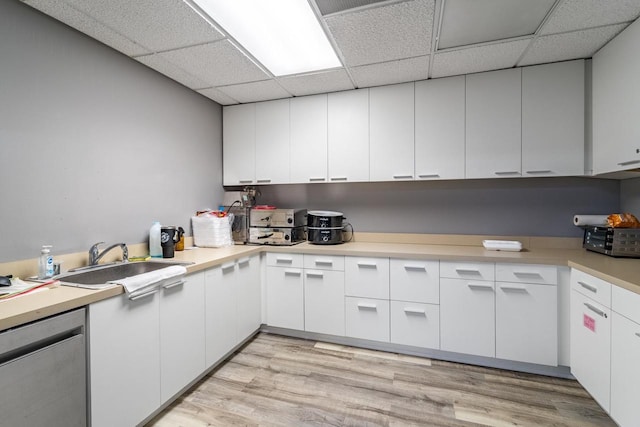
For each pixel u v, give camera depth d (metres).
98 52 1.93
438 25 1.77
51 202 1.67
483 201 2.66
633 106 1.73
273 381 2.04
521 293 2.07
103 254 1.86
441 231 2.78
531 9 1.62
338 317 2.52
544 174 2.24
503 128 2.32
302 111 2.88
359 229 3.01
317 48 2.04
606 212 2.38
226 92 2.80
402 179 2.58
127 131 2.13
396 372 2.14
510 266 2.09
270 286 2.73
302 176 2.88
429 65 2.27
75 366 1.24
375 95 2.65
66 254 1.74
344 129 2.74
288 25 1.79
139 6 1.59
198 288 1.96
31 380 1.10
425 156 2.51
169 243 2.17
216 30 1.82
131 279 1.50
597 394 1.62
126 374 1.46
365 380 2.05
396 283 2.36
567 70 2.19
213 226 2.66
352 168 2.72
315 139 2.83
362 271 2.45
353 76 2.46
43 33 1.64
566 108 2.19
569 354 1.99
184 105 2.66
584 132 2.17
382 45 1.99
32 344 1.11
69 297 1.24
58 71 1.71
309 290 2.60
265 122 3.00
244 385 2.00
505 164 2.32
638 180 2.14
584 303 1.76
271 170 2.99
